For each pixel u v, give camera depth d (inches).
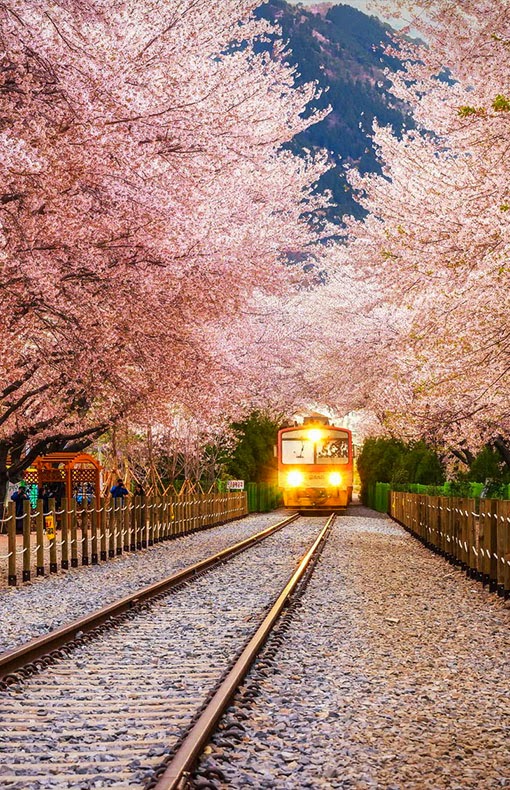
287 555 913.5
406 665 373.4
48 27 593.6
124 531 995.3
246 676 334.0
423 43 613.9
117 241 716.0
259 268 925.8
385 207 781.3
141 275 731.4
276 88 901.2
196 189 771.4
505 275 577.3
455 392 729.0
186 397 898.7
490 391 724.0
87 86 617.3
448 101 706.2
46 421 909.8
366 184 845.2
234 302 839.7
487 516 631.8
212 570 754.8
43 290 655.8
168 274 738.2
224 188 908.6
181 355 821.9
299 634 440.1
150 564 841.5
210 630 449.4
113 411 898.7
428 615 517.3
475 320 620.4
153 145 702.5
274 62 893.8
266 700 300.4
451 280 641.0
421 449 1784.0
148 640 422.3
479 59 562.9
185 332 804.6
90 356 756.6
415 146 797.2
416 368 791.1
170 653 387.9
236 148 784.3
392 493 1785.2
